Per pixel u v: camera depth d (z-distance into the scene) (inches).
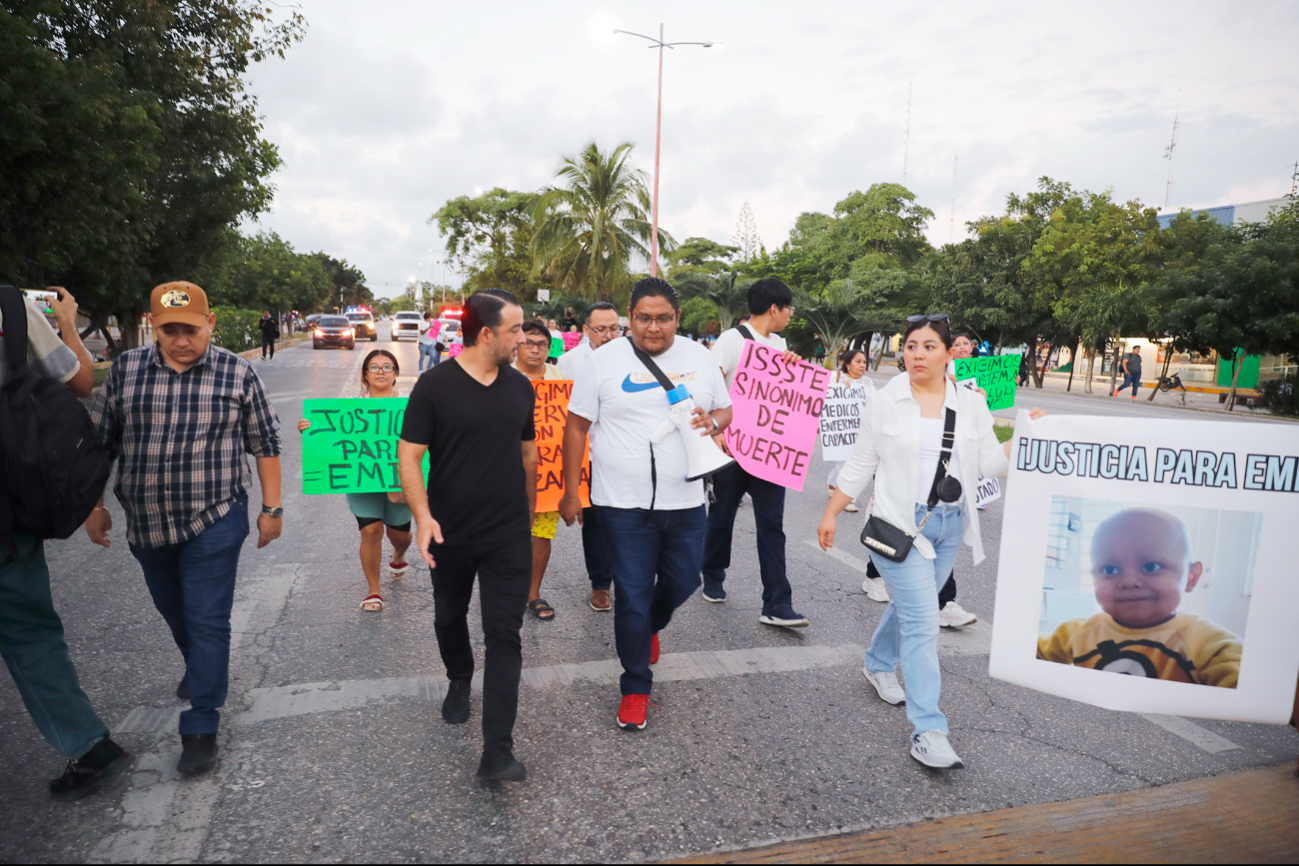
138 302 781.3
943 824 106.2
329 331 1503.4
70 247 503.8
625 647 130.7
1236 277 971.9
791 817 107.0
